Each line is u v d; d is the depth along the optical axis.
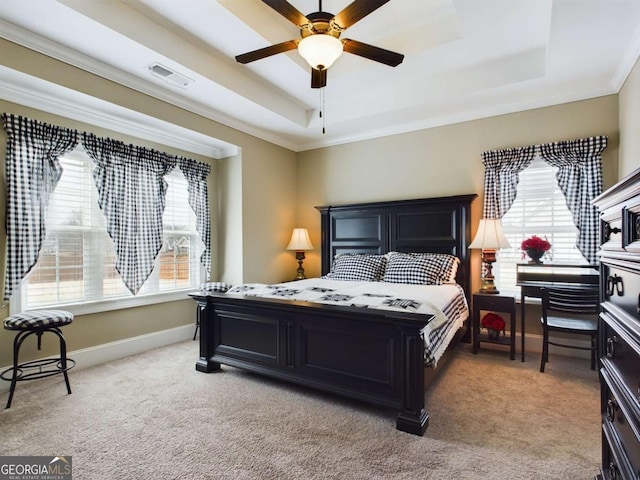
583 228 3.34
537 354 3.51
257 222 4.59
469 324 3.84
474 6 2.53
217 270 4.59
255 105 3.69
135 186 3.59
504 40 2.96
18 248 2.73
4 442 1.95
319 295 2.78
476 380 2.82
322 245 4.95
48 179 2.93
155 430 2.08
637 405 0.97
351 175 4.84
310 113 4.46
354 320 2.28
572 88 3.34
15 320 2.43
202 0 2.39
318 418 2.22
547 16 2.63
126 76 2.99
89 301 3.26
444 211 4.07
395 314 2.14
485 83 3.37
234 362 2.88
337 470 1.71
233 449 1.88
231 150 4.40
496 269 3.89
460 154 4.07
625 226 1.07
